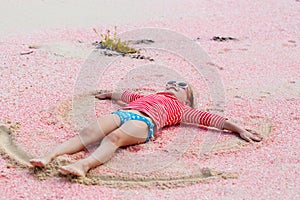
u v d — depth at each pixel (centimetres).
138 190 433
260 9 1112
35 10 1052
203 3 1164
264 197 425
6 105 591
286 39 914
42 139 520
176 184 443
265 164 482
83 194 424
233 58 800
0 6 1066
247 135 536
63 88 650
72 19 998
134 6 1126
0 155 486
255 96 649
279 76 727
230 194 428
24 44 819
